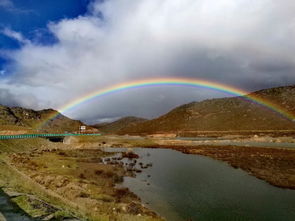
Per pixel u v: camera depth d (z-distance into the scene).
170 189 22.52
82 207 13.29
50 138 79.25
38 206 9.27
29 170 25.73
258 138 95.19
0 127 90.50
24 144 55.53
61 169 29.39
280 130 130.62
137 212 14.75
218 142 91.06
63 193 17.03
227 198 19.70
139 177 28.09
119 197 18.23
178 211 16.34
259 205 17.89
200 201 18.80
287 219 15.25
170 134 158.38
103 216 11.85
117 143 85.88
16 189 11.80
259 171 31.42
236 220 15.00
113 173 29.28
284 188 23.12
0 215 7.90
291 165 35.84
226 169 34.25
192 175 29.67
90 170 30.78
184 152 60.34
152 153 59.16
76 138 86.50
